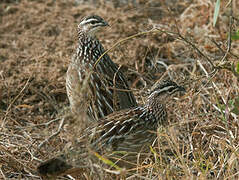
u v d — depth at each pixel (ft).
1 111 51.96
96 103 45.65
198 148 43.86
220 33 59.00
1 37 63.52
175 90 44.19
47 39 62.85
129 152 40.45
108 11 67.92
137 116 43.01
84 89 40.50
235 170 41.42
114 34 62.75
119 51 58.65
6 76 56.49
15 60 58.54
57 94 54.75
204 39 59.88
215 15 40.29
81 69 47.73
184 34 60.03
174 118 49.75
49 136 46.21
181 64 56.03
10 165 44.52
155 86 44.19
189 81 49.42
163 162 41.57
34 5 69.36
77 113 40.60
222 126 47.70
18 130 50.03
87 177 40.06
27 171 44.21
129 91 46.78
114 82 45.03
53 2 70.28
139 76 56.34
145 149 42.96
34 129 50.65
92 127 41.78
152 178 41.47
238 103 42.68
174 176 39.29
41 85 55.57
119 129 41.75
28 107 52.70
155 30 46.75
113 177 41.81
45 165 38.45
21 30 64.90
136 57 58.44
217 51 57.41
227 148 43.93
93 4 69.92
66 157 38.91
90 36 49.24
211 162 41.93
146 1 69.15
